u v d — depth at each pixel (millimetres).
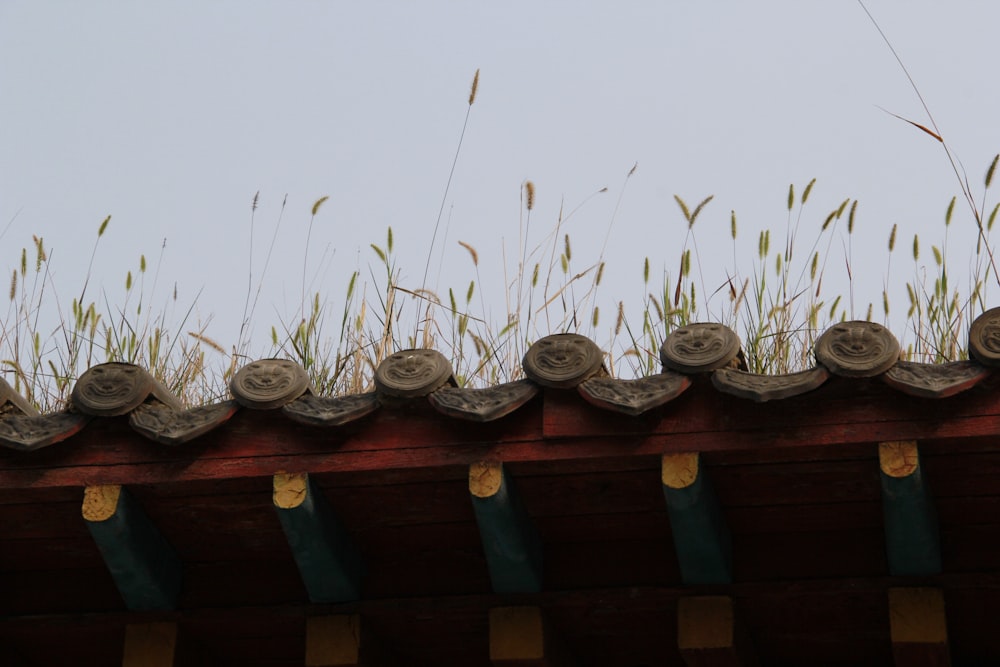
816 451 3438
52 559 3988
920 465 3363
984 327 3312
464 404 3490
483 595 3848
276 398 3568
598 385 3477
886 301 5738
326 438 3594
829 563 3727
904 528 3484
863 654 4016
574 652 4074
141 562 3766
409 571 3898
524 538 3688
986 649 3951
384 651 4031
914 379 3316
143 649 3922
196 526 3842
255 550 3928
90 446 3660
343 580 3797
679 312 5773
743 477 3572
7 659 4090
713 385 3451
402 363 3557
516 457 3520
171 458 3627
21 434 3604
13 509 3783
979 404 3328
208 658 4102
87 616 3971
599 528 3797
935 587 3660
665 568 3797
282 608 3910
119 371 3627
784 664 4117
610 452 3484
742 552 3781
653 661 4090
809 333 5633
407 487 3674
